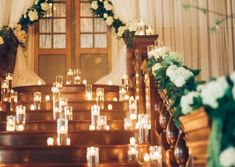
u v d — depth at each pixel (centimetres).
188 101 269
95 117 564
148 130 501
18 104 643
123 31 771
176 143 403
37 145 507
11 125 546
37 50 825
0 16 745
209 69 787
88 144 525
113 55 823
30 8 776
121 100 642
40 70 822
